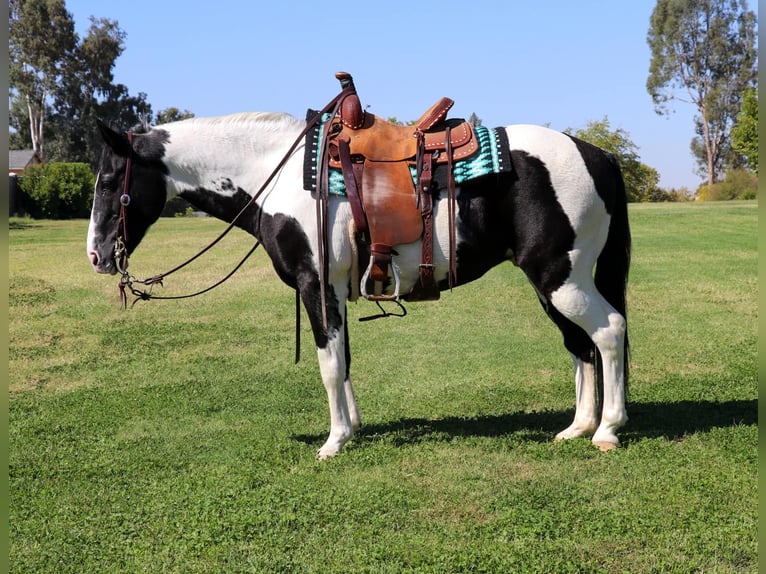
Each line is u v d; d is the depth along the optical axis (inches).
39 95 1926.7
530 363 277.6
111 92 2001.7
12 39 1830.7
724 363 264.5
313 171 172.7
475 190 169.2
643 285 429.1
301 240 174.7
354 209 169.5
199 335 342.6
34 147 1947.6
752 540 134.9
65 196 1258.6
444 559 132.6
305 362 292.7
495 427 202.7
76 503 162.7
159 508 157.5
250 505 156.6
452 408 226.2
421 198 169.8
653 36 2178.9
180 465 184.4
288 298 430.3
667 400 221.5
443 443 188.5
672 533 138.3
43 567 136.3
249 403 238.4
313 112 183.8
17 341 336.5
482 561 131.6
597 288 182.7
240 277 510.0
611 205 174.7
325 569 132.0
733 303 374.0
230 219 190.7
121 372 282.8
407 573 129.6
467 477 165.9
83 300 433.4
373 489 161.2
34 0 1808.6
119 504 161.5
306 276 176.2
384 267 171.8
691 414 205.6
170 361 297.6
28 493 169.3
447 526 145.3
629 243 181.2
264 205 180.9
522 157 168.4
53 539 146.6
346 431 184.5
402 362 285.0
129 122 1987.0
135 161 184.4
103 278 513.7
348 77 177.8
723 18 2092.8
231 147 185.0
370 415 220.8
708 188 1628.9
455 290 433.7
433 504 154.7
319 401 239.6
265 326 359.6
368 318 187.9
